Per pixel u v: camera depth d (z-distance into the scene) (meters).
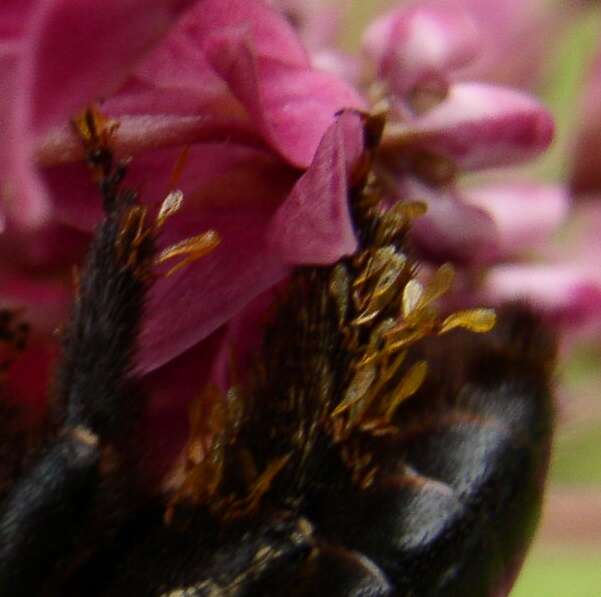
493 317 0.08
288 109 0.07
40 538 0.07
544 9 0.09
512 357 0.08
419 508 0.08
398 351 0.08
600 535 0.10
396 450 0.08
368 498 0.08
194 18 0.07
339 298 0.08
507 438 0.08
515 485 0.08
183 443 0.08
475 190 0.10
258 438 0.08
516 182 0.10
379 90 0.09
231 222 0.08
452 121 0.09
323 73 0.08
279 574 0.07
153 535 0.07
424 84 0.09
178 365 0.08
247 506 0.08
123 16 0.07
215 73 0.07
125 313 0.07
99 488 0.07
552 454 0.08
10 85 0.07
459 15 0.09
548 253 0.10
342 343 0.08
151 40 0.07
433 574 0.07
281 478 0.08
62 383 0.08
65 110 0.07
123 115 0.07
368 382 0.08
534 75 0.10
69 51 0.07
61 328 0.08
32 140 0.07
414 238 0.08
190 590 0.07
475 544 0.08
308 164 0.07
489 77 0.09
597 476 0.10
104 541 0.07
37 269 0.07
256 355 0.08
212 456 0.08
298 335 0.08
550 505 0.10
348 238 0.07
